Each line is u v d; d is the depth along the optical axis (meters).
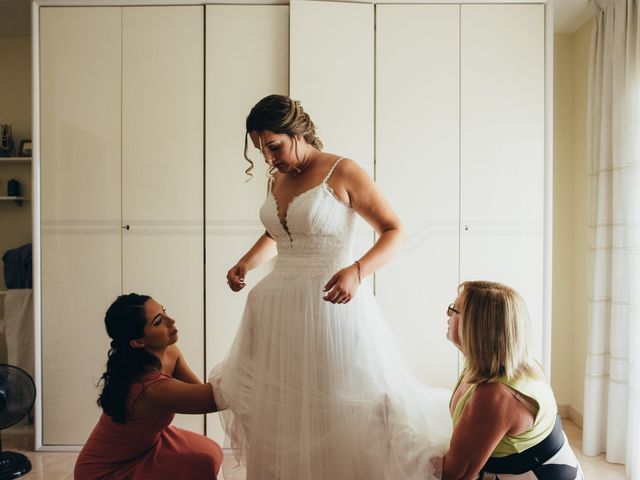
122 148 2.65
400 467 1.32
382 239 1.39
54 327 2.67
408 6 2.61
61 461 2.54
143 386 1.55
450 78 2.62
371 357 1.43
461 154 2.62
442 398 1.65
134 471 1.65
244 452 1.49
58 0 2.63
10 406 2.35
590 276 2.61
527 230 2.63
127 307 1.59
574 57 3.11
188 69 2.64
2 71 3.21
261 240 1.76
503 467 1.35
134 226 2.65
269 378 1.42
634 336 2.27
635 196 2.28
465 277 2.63
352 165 1.45
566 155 3.15
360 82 2.60
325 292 1.37
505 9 2.62
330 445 1.35
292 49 2.58
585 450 2.57
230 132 2.64
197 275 2.65
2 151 3.11
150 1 2.63
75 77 2.65
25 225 3.23
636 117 2.29
